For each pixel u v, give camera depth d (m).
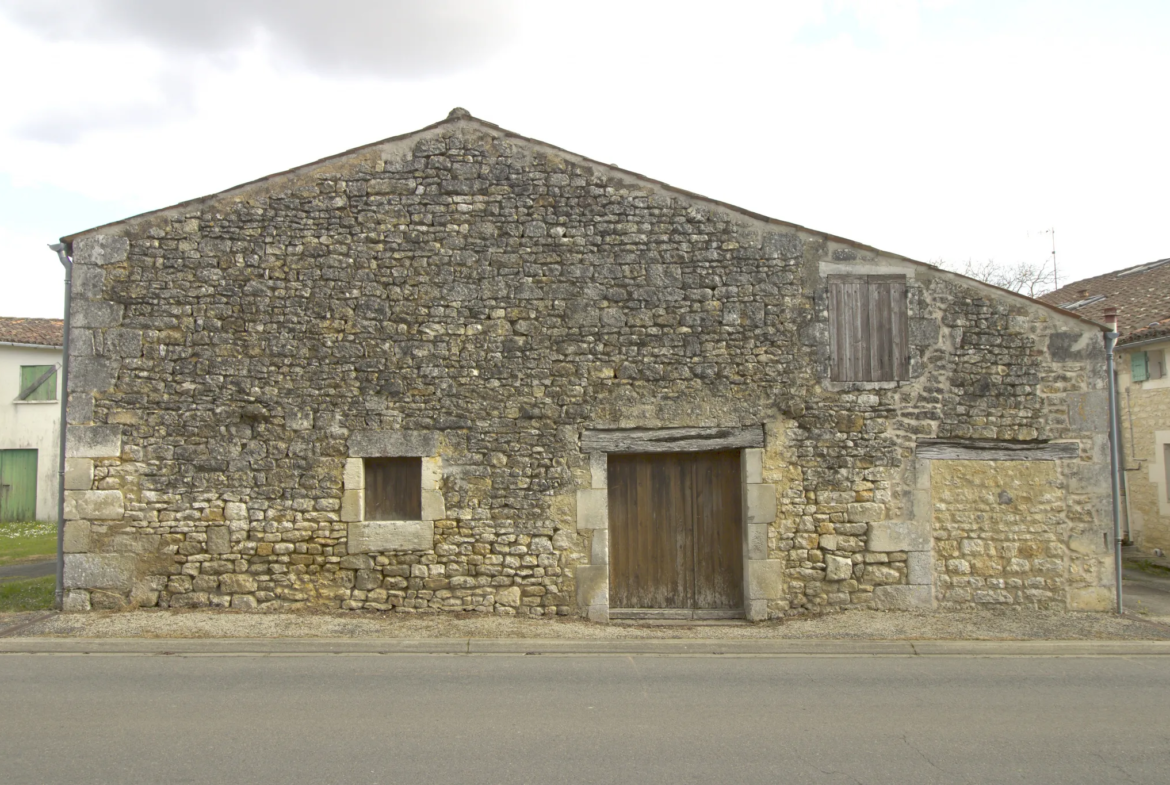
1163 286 15.93
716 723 5.52
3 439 20.83
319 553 8.69
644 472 9.05
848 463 8.84
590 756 4.86
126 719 5.52
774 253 8.97
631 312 8.91
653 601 8.96
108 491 8.66
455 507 8.77
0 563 13.23
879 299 8.98
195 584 8.64
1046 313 9.02
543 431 8.82
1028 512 8.88
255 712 5.70
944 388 8.91
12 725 5.38
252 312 8.82
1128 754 4.97
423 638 7.82
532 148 9.03
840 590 8.77
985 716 5.73
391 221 8.94
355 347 8.83
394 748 4.97
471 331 8.86
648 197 9.00
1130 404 14.81
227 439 8.74
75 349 8.74
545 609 8.71
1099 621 8.51
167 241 8.88
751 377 8.87
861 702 6.06
